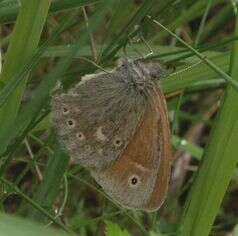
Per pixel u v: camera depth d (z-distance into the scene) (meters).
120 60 0.15
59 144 0.15
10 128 0.14
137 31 0.15
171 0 0.15
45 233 0.10
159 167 0.15
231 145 0.15
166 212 0.20
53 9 0.15
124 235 0.14
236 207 0.23
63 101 0.15
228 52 0.16
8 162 0.15
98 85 0.15
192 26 0.22
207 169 0.15
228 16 0.20
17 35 0.14
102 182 0.15
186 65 0.16
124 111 0.15
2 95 0.14
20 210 0.17
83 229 0.18
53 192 0.16
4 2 0.15
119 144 0.15
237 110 0.15
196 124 0.22
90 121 0.15
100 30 0.19
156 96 0.15
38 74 0.19
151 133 0.15
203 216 0.15
